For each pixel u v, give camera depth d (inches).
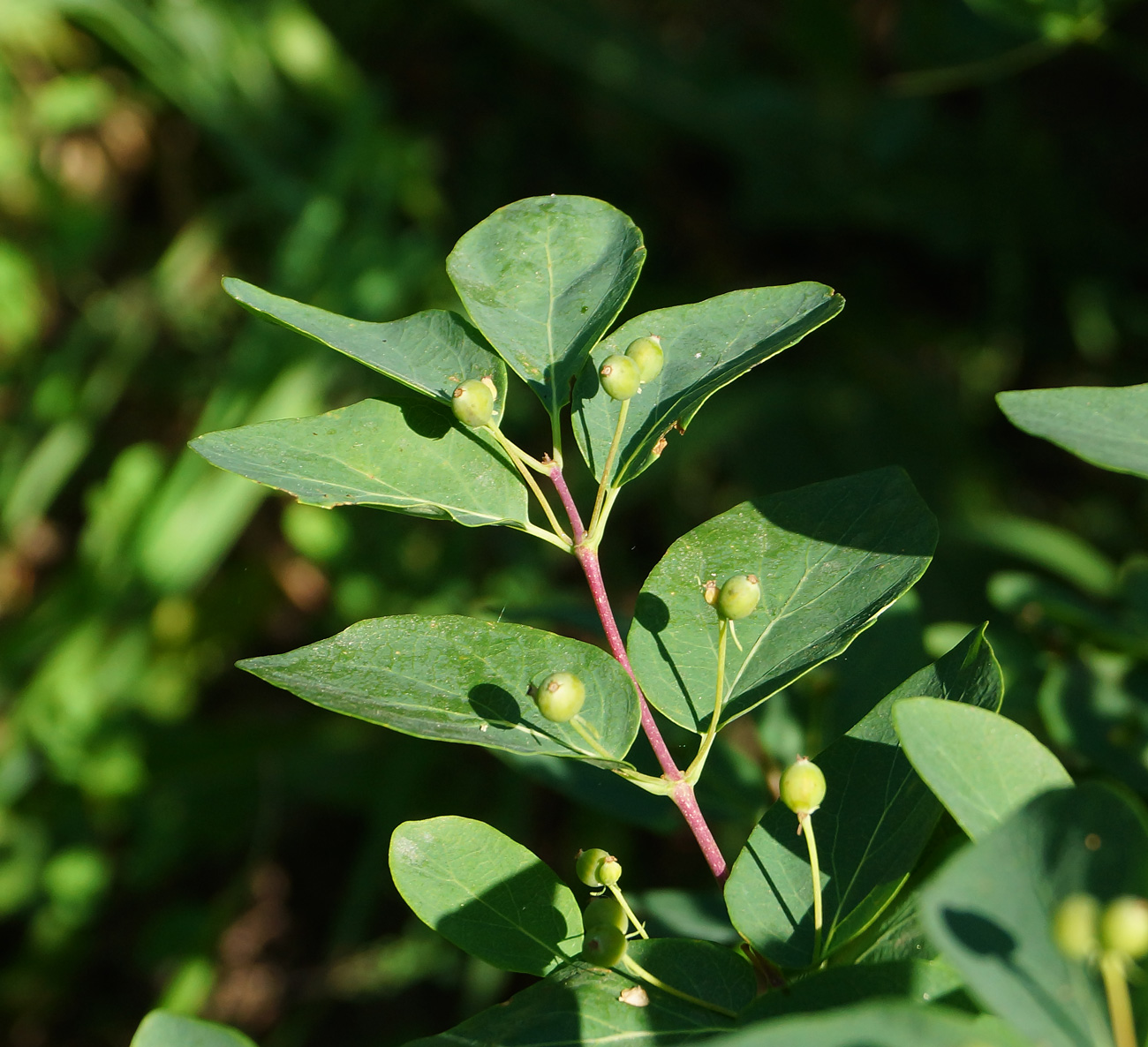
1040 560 37.2
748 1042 14.7
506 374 17.2
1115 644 20.3
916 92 45.0
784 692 20.4
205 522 43.5
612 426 17.3
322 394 46.2
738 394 48.3
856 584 17.1
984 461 48.6
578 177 57.5
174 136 56.5
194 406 51.7
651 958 16.5
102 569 43.7
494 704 16.7
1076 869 15.2
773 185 53.8
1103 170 49.5
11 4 51.4
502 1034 16.2
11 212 54.5
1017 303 50.1
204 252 53.4
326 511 43.6
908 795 16.7
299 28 53.4
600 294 17.3
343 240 47.3
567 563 45.9
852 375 50.6
